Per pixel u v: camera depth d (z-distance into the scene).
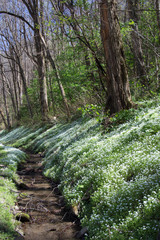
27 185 11.35
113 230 4.76
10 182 10.32
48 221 7.28
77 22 15.24
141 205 4.97
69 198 8.04
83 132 15.49
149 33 17.75
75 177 8.98
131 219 4.70
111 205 5.66
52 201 8.88
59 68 24.84
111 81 12.99
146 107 12.09
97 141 11.42
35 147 24.28
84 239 5.71
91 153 9.97
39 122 36.28
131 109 12.21
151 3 16.91
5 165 13.89
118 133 10.66
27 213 7.85
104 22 12.77
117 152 8.33
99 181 7.07
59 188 9.74
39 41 31.91
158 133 7.70
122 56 12.88
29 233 6.53
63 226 6.81
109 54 12.88
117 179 6.57
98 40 16.39
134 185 5.64
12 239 5.73
